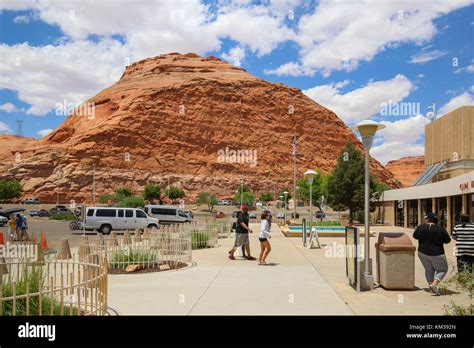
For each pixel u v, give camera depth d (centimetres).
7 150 18950
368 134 1062
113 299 870
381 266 1012
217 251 1895
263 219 1435
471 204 2656
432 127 4422
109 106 19525
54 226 4650
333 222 4712
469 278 871
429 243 941
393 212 4775
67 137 19675
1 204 11212
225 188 17250
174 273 1228
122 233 3412
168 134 17975
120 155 16625
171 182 16638
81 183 15288
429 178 4009
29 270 948
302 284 1045
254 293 933
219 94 19975
